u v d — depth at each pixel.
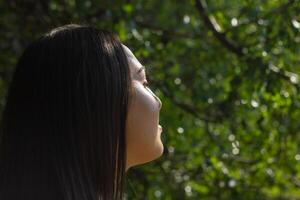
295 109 4.92
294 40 4.70
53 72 1.56
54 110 1.54
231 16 5.52
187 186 5.58
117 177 1.58
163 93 5.29
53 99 1.54
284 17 4.61
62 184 1.49
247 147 5.46
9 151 1.54
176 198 5.58
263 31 4.71
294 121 5.39
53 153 1.51
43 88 1.56
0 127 1.58
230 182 5.43
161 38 5.45
